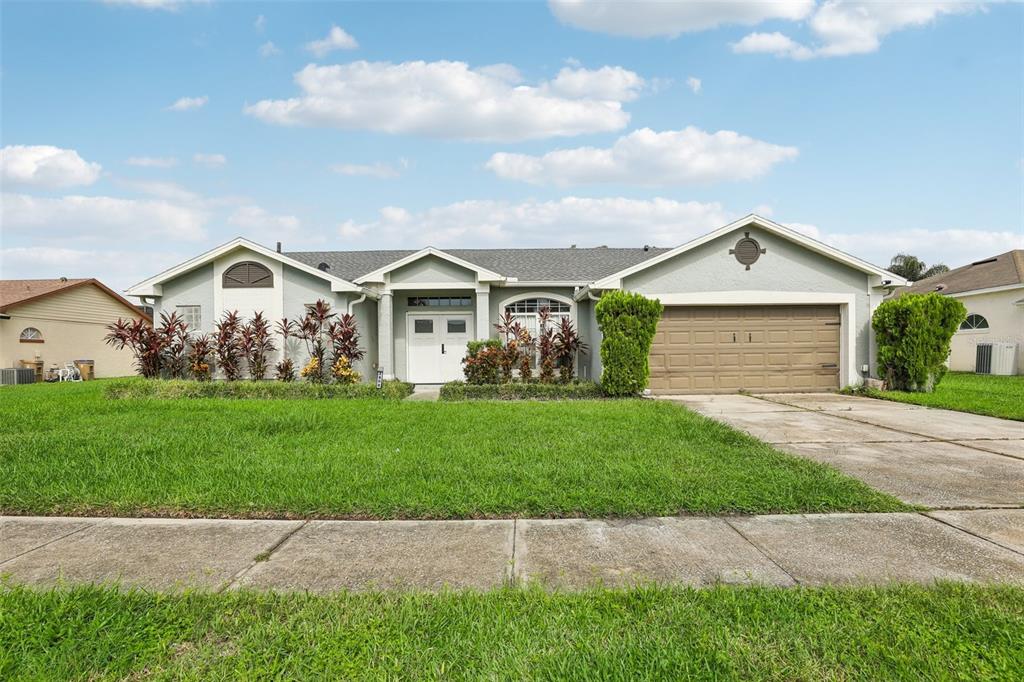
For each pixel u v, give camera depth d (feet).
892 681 6.80
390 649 7.52
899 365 38.06
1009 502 14.34
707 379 40.16
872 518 13.20
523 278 49.32
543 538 12.04
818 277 40.27
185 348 43.39
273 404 31.78
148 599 9.04
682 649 7.47
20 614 8.40
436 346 50.06
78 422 25.11
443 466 17.06
